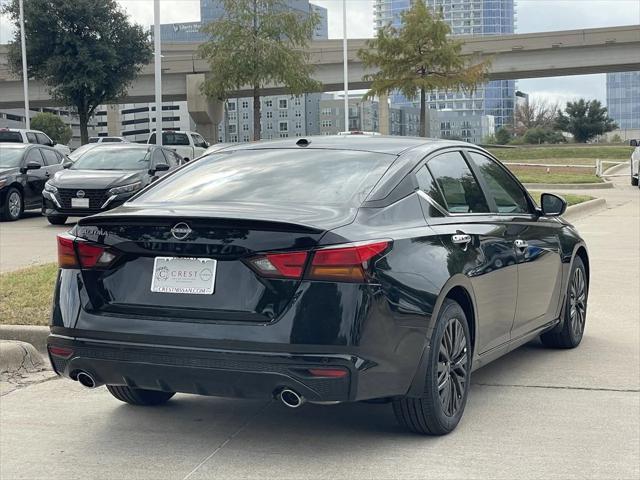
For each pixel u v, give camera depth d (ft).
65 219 57.93
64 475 14.23
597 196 83.30
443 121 576.61
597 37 202.90
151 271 14.43
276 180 16.42
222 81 131.64
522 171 127.44
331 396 13.51
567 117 355.36
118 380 14.57
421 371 14.73
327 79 214.69
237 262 13.88
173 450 15.37
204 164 18.11
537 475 13.94
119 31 159.12
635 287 32.50
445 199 17.01
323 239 13.60
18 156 64.03
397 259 14.37
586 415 17.20
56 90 157.28
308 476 13.98
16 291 28.45
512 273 18.38
